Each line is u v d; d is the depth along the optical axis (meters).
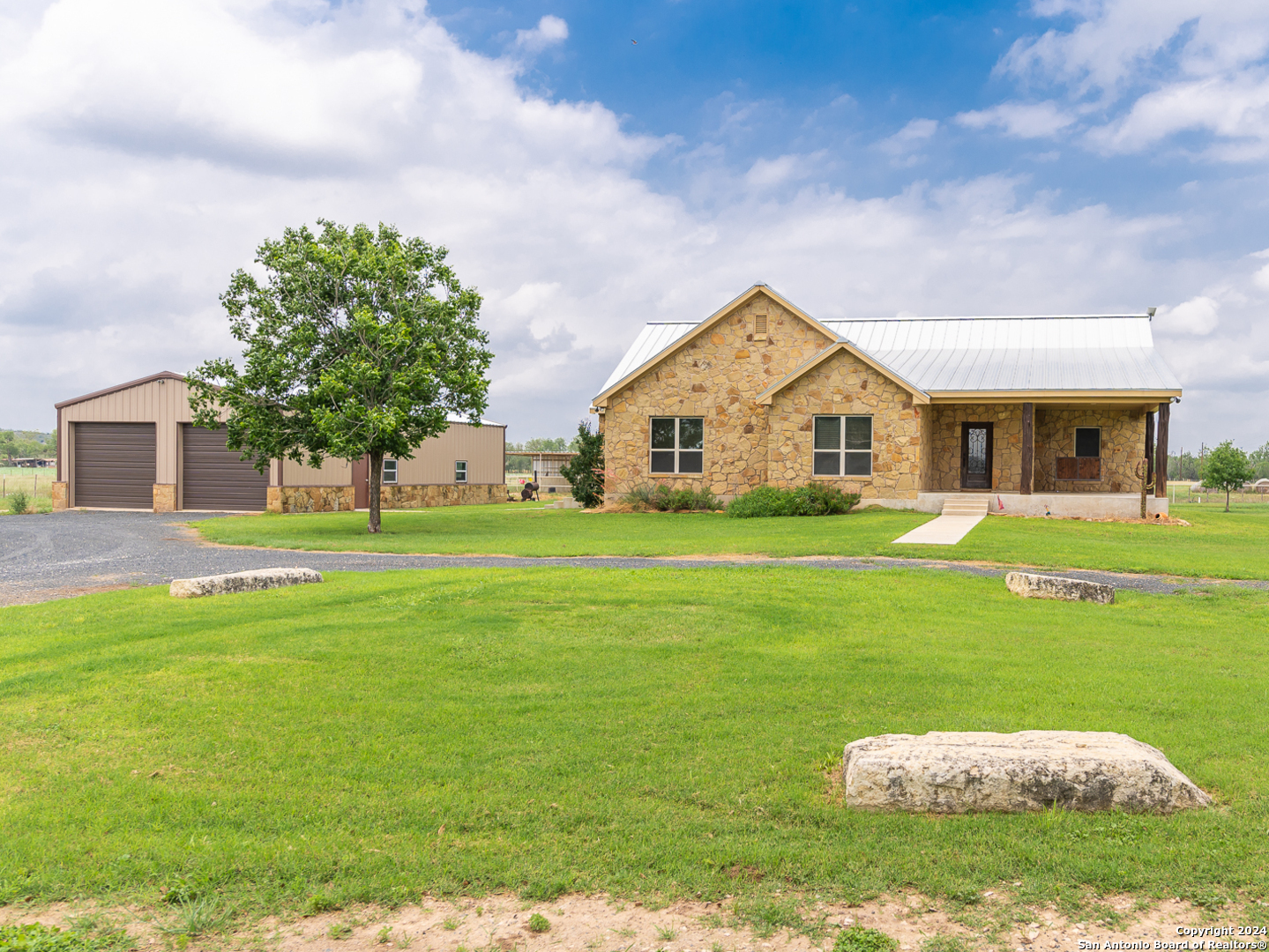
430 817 4.62
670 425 27.48
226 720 6.15
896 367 27.28
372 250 23.81
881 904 3.74
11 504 32.72
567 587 11.19
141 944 3.53
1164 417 22.94
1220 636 9.03
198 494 32.81
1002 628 9.14
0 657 7.84
